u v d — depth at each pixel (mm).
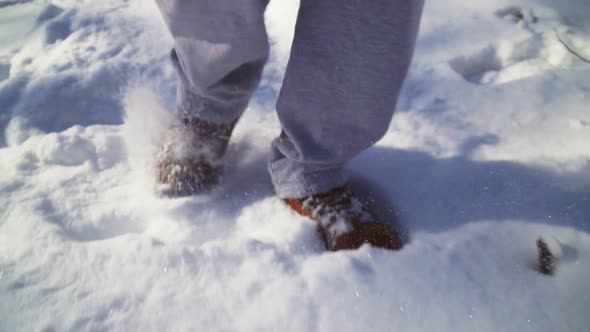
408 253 884
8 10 1767
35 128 1202
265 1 801
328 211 943
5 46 1545
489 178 1058
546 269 855
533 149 1149
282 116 898
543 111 1280
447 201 1014
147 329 729
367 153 1154
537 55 1520
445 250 894
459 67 1510
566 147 1154
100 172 1081
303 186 961
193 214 987
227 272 825
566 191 1014
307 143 899
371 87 811
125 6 1714
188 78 939
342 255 874
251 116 1299
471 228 947
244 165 1139
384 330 751
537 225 945
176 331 729
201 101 996
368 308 780
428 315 775
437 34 1582
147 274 805
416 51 1519
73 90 1309
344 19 762
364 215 956
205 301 772
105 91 1335
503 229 941
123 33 1563
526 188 1029
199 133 1029
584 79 1391
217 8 750
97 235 940
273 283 810
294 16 1652
